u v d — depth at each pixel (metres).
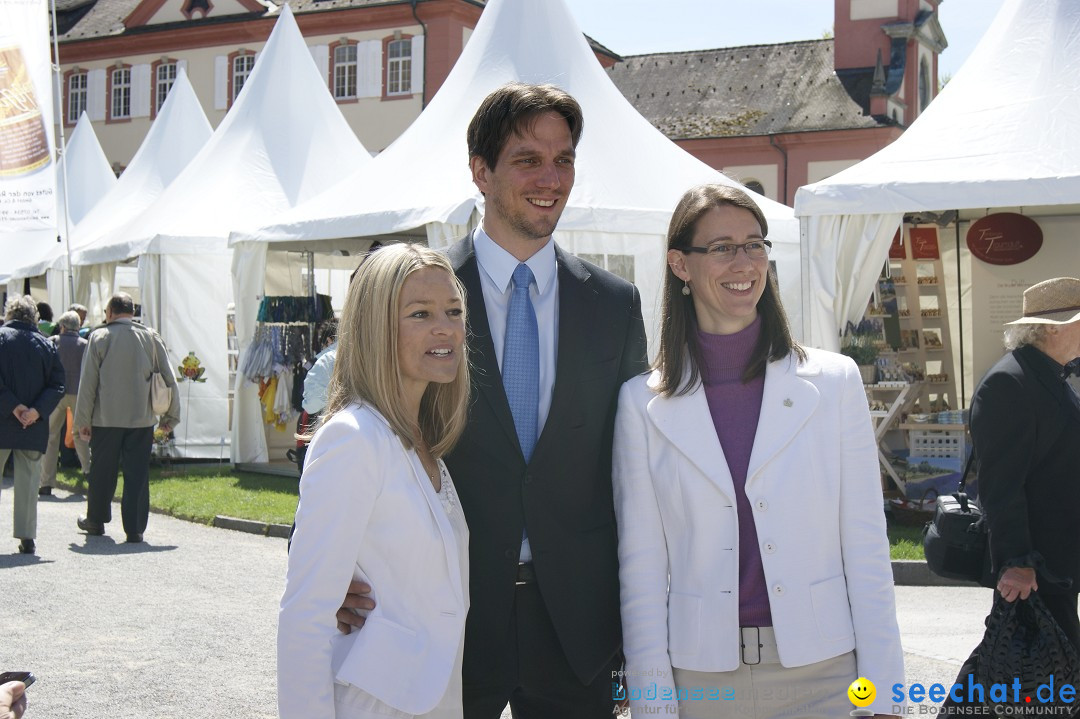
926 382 11.72
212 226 14.17
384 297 2.67
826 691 2.76
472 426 3.07
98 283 18.03
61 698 5.23
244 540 9.45
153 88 40.78
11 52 13.02
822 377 2.87
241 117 15.83
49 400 8.62
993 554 3.61
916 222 11.80
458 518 2.80
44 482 12.32
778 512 2.77
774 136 38.22
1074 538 3.63
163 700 5.23
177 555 8.73
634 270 10.82
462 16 35.41
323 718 2.46
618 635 3.16
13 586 7.54
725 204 2.87
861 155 37.59
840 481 2.84
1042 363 3.67
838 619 2.76
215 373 13.94
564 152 3.15
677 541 2.87
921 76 40.62
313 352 12.82
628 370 3.25
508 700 3.16
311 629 2.47
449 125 12.00
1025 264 11.31
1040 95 9.96
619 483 2.98
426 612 2.62
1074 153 9.29
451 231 10.34
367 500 2.55
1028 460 3.61
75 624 6.58
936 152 9.86
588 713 3.17
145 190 20.33
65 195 14.52
